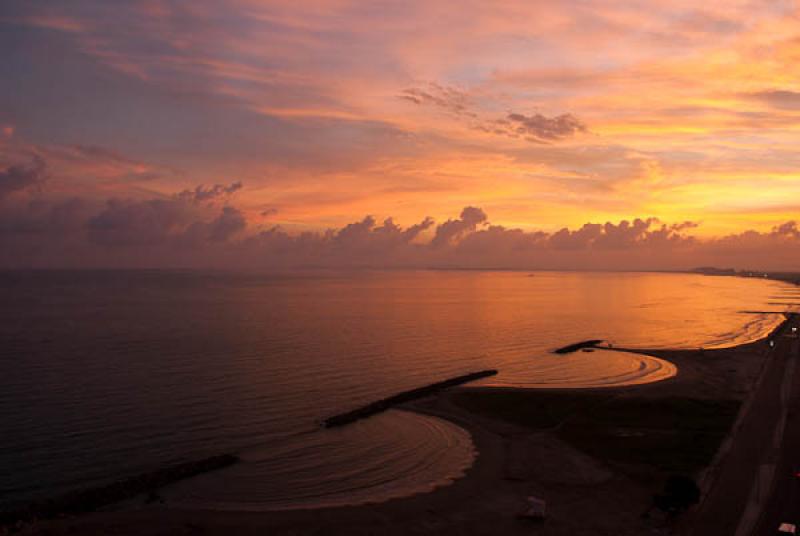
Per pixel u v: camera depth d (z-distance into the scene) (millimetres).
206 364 115688
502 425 77500
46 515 49750
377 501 53562
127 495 53875
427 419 80312
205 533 46688
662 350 139500
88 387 94312
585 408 83938
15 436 70250
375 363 122562
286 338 153875
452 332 175000
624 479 58281
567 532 46938
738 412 81250
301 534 46781
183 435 72188
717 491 54406
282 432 74375
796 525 47500
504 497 54312
